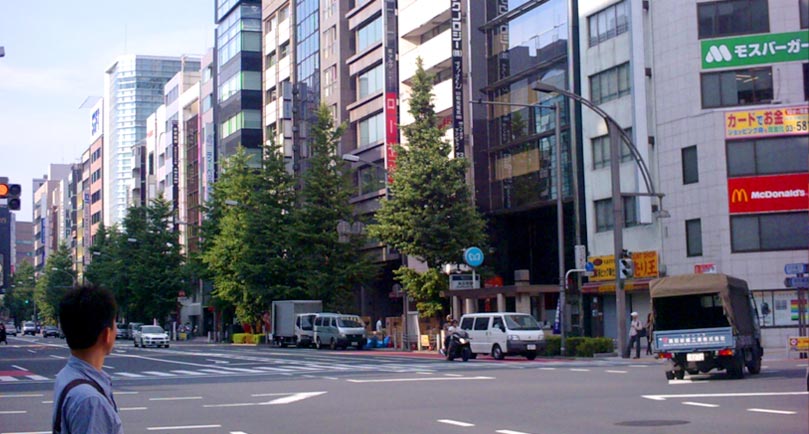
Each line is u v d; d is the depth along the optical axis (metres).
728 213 39.72
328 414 17.03
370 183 63.94
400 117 61.88
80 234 175.25
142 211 93.50
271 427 15.23
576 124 46.78
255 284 64.00
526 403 18.08
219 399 20.58
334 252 60.62
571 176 47.25
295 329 59.03
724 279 23.27
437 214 46.38
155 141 125.62
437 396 20.06
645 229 43.09
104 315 4.23
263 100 88.19
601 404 17.53
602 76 45.25
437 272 47.41
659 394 19.16
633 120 42.81
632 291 43.59
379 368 31.75
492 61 53.50
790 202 39.06
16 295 165.88
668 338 22.94
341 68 70.38
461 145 53.03
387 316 69.69
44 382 28.17
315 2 75.25
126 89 159.50
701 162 40.53
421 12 58.38
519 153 51.38
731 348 22.41
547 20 48.91
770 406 16.22
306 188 60.91
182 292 89.44
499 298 46.62
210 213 76.75
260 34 89.38
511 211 51.97
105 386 4.17
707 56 40.88
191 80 115.06
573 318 47.66
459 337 36.41
